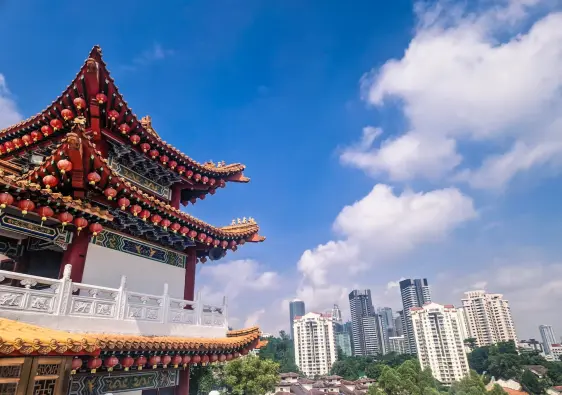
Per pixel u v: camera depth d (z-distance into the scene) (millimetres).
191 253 19875
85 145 12227
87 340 9859
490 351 162125
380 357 178250
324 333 172750
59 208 12766
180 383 16844
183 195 22891
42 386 8750
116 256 15828
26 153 17734
